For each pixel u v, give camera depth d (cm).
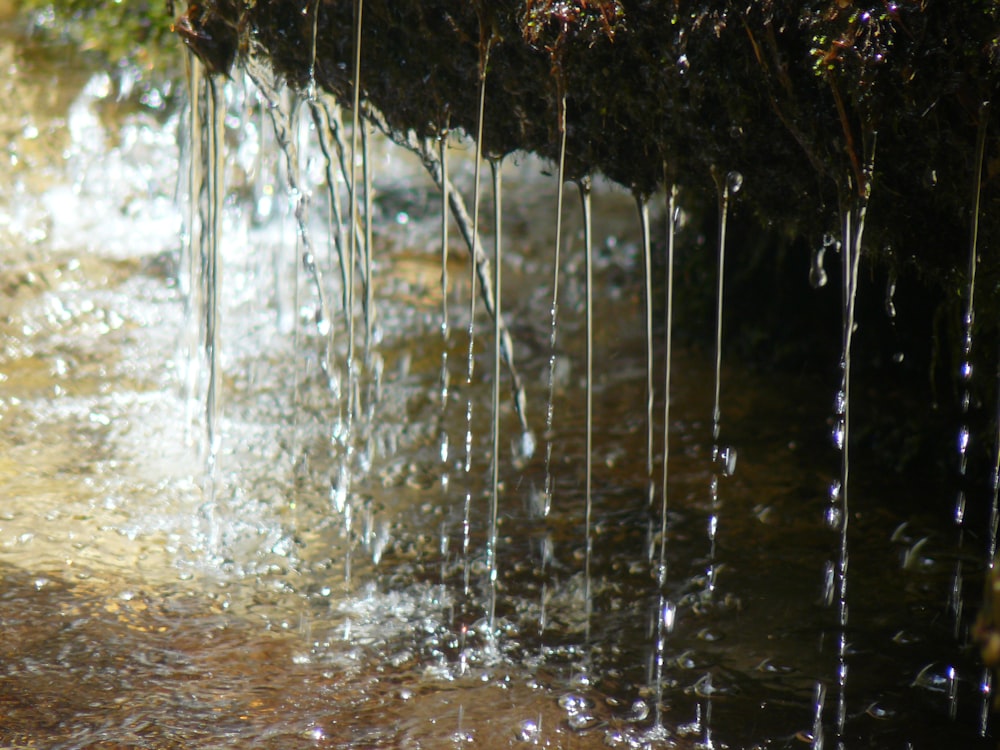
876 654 464
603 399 748
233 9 480
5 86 1120
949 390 664
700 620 490
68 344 785
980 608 500
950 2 365
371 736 402
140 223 995
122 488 596
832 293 773
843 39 376
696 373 796
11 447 633
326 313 573
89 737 393
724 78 411
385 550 548
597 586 518
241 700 421
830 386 760
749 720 420
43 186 1022
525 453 664
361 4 437
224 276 923
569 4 414
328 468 637
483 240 1054
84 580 502
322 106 506
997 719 421
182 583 507
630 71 426
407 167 1220
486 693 434
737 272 820
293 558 536
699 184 463
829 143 402
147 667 440
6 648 446
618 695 434
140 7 1173
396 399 736
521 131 469
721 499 608
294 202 539
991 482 614
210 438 581
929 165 404
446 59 456
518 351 826
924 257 449
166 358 775
